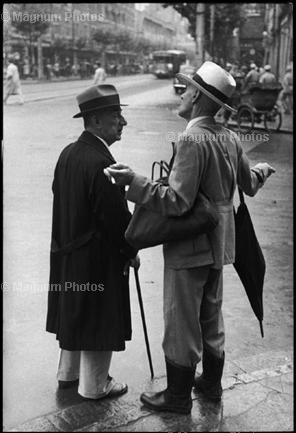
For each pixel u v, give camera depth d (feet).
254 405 13.21
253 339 17.65
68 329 13.05
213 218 11.59
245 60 257.14
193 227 11.55
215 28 186.09
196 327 12.50
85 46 254.06
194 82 12.06
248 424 12.50
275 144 61.46
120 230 12.86
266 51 222.48
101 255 12.97
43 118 78.48
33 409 13.39
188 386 12.75
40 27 193.67
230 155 12.42
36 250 24.40
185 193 11.48
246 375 14.58
